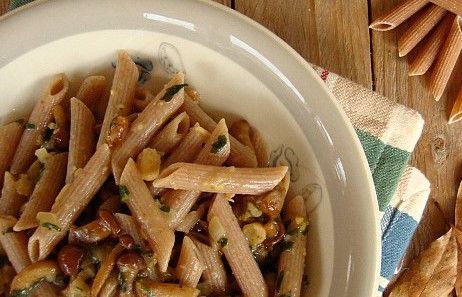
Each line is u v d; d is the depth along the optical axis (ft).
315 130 0.82
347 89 0.93
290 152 0.85
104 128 0.83
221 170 0.80
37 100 0.88
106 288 0.78
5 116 0.87
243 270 0.81
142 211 0.79
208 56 0.84
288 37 1.00
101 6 0.82
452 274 0.98
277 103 0.84
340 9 1.00
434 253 0.98
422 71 0.98
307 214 0.85
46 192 0.82
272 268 0.86
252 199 0.83
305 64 0.81
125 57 0.85
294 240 0.84
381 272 0.94
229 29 0.82
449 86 1.00
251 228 0.83
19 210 0.84
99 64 0.87
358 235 0.79
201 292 0.82
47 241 0.79
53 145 0.87
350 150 0.80
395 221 0.95
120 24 0.83
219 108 0.89
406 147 0.92
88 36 0.84
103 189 0.85
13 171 0.86
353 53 1.00
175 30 0.83
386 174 0.92
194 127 0.83
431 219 1.00
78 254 0.79
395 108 0.93
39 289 0.80
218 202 0.81
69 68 0.87
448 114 1.00
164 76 0.88
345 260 0.80
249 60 0.83
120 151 0.81
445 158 1.00
